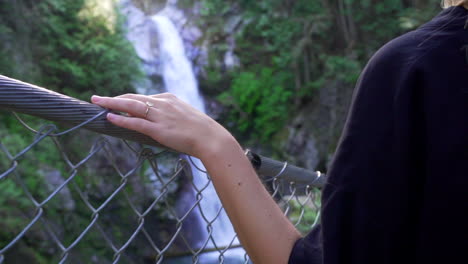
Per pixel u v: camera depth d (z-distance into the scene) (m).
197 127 0.72
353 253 0.58
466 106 0.55
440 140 0.55
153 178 11.83
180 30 17.36
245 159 0.71
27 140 8.96
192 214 11.66
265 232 0.65
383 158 0.57
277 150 15.62
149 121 0.73
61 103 0.77
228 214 0.69
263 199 0.67
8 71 10.85
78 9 12.91
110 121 0.74
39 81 11.73
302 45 15.68
